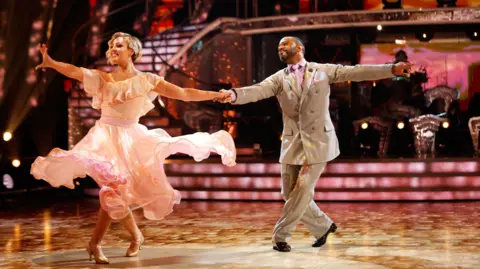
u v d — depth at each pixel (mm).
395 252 4973
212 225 6750
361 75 5141
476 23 12336
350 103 12805
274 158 10906
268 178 9500
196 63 13531
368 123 12234
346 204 8586
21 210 8680
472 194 8859
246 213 7785
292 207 5090
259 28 12625
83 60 13234
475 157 10062
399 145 12336
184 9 14641
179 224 6863
